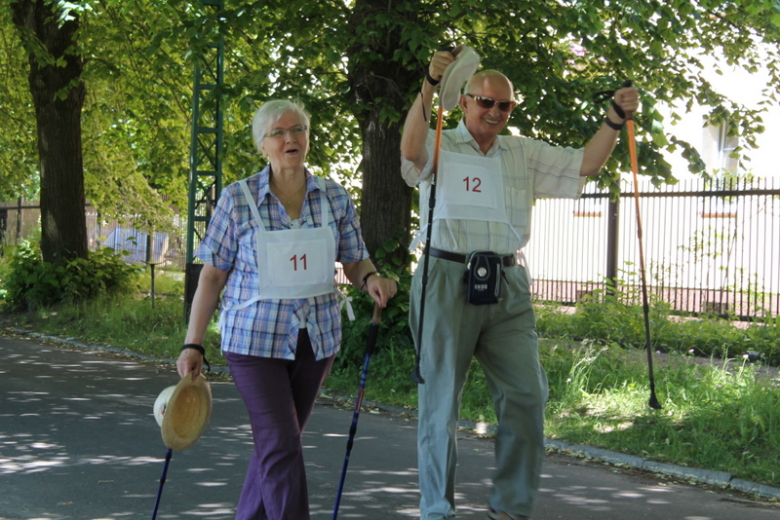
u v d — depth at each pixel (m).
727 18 11.75
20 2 16.59
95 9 15.52
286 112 3.91
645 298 4.32
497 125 4.27
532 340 4.30
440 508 4.12
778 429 7.02
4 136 20.48
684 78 12.30
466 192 4.22
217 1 12.15
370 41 10.27
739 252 16.34
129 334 14.06
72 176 17.25
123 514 5.10
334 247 4.02
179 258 26.47
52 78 16.92
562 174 4.38
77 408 8.38
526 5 9.96
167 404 3.81
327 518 5.15
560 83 10.15
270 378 3.87
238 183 3.95
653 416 7.63
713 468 6.41
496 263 4.16
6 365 11.23
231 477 5.98
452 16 9.74
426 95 3.99
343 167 13.87
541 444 4.22
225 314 3.97
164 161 19.25
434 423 4.18
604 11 10.50
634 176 4.32
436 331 4.18
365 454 6.82
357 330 10.20
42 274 16.69
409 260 10.87
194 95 14.27
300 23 10.65
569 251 18.69
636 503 5.64
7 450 6.61
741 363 10.38
